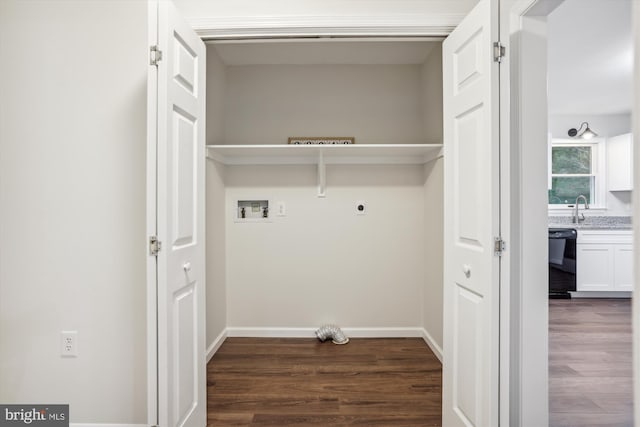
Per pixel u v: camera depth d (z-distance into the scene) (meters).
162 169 1.31
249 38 1.89
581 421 1.80
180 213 1.45
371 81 3.02
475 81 1.44
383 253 2.97
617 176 4.57
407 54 2.82
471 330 1.48
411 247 2.97
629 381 2.23
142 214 1.67
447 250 1.71
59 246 1.67
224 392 2.05
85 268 1.67
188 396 1.54
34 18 1.65
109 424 1.69
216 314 2.69
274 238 2.97
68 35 1.66
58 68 1.66
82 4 1.65
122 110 1.66
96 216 1.67
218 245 2.74
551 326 3.26
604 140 4.69
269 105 3.03
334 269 2.97
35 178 1.67
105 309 1.68
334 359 2.50
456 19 1.83
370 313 2.97
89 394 1.69
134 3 1.65
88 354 1.68
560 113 4.66
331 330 2.84
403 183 2.96
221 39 1.89
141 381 1.68
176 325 1.43
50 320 1.68
